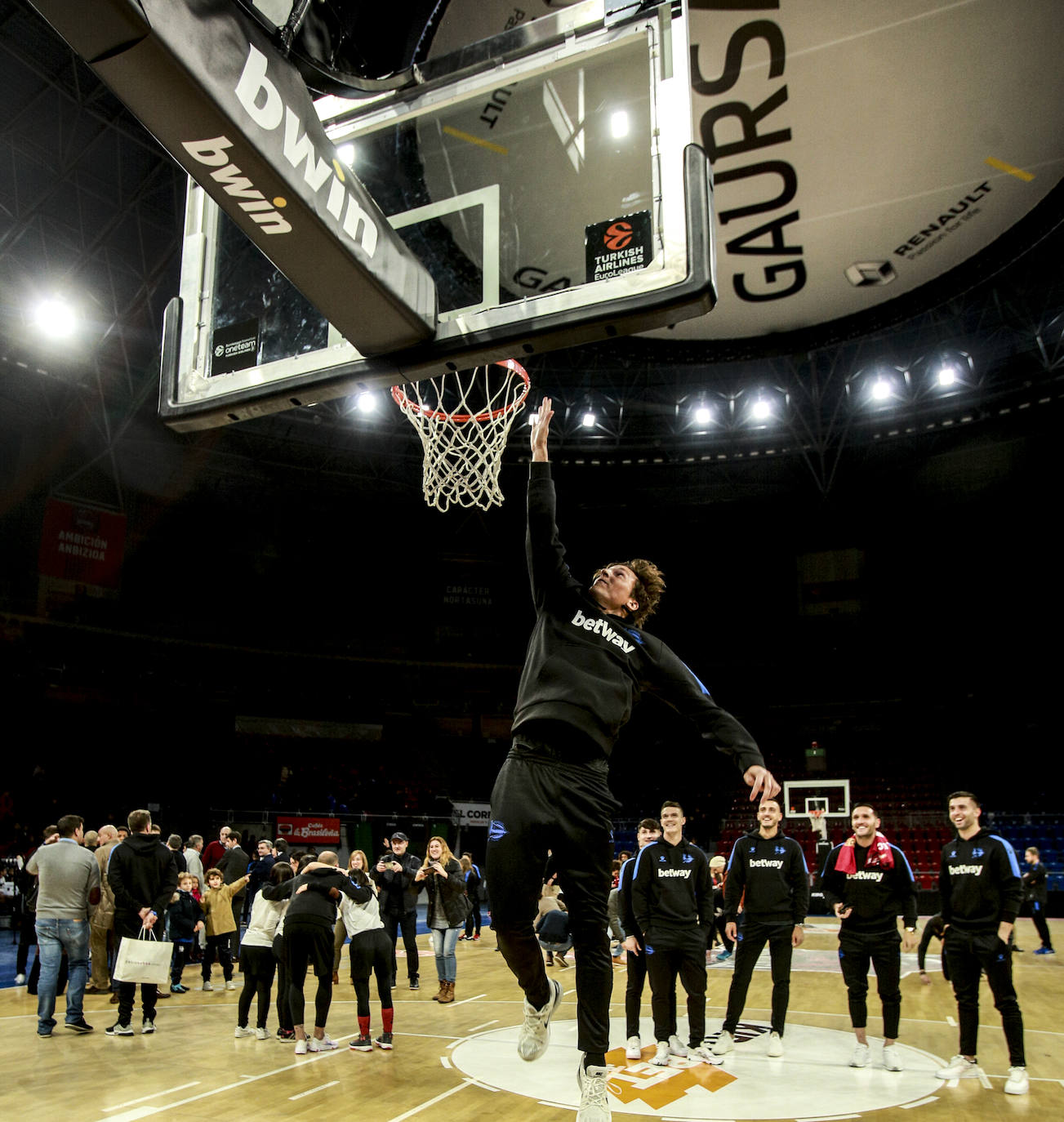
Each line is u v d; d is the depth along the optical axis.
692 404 25.69
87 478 25.52
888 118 11.40
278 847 11.62
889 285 14.27
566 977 10.79
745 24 10.38
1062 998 9.84
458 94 3.08
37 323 20.44
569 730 2.49
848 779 28.31
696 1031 6.33
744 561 31.00
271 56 2.51
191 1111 5.30
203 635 27.14
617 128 2.83
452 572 30.89
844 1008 8.98
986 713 27.97
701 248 2.63
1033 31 10.41
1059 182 12.41
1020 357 23.48
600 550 31.38
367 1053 6.84
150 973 7.36
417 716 29.84
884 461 28.38
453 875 9.41
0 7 14.23
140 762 25.17
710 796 29.34
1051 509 27.22
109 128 16.48
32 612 23.97
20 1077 6.07
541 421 2.94
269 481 28.52
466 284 2.94
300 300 3.18
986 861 6.04
